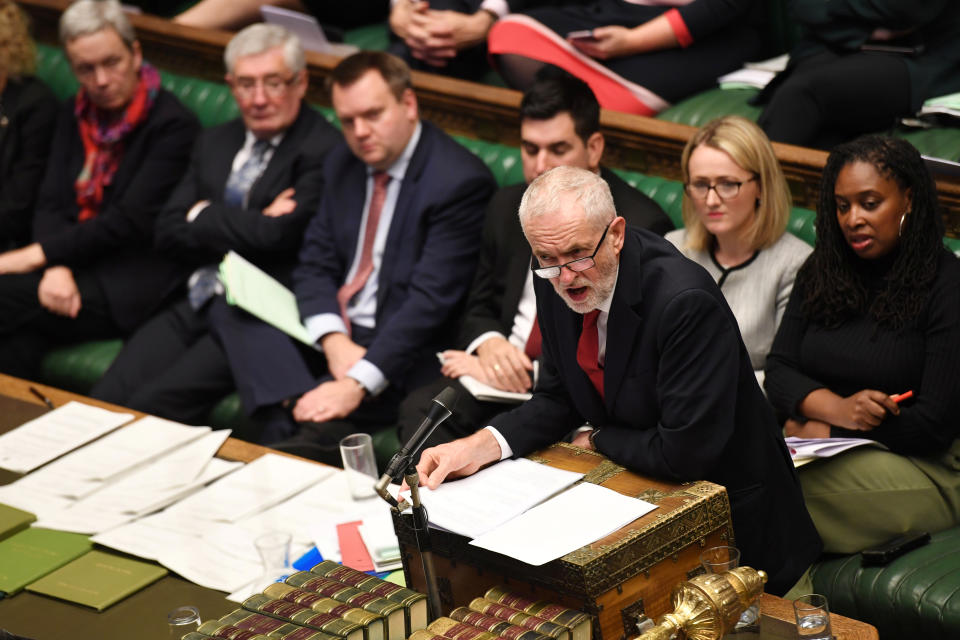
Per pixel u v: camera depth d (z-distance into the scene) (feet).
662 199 54.65
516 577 31.55
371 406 55.57
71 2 77.51
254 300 57.16
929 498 41.06
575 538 30.91
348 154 58.23
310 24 67.56
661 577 31.60
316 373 58.49
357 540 38.47
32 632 34.83
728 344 33.53
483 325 52.90
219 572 37.22
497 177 59.41
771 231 45.73
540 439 36.81
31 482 43.91
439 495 34.09
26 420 49.62
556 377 37.47
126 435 47.32
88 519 40.96
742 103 59.00
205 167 63.26
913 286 41.19
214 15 76.28
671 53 60.70
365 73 54.08
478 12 66.08
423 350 56.54
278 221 59.52
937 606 37.50
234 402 59.21
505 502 33.30
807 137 54.03
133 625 34.88
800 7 54.80
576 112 50.06
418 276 55.31
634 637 30.96
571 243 32.76
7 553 38.86
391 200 56.65
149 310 66.28
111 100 66.03
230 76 60.29
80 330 66.13
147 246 67.00
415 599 31.55
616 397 35.37
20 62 70.44
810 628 29.66
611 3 62.90
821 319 43.60
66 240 65.92
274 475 43.55
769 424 36.04
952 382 40.47
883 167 40.63
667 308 33.42
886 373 41.98
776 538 36.17
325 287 57.82
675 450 33.42
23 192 70.03
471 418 50.90
